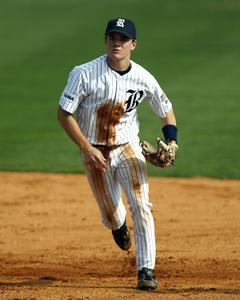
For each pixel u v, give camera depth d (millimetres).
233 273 30406
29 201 45312
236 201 44906
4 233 38656
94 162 26047
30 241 37094
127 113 26828
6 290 26953
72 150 58688
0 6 142375
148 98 27516
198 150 57938
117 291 26406
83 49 107688
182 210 42906
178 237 37219
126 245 30109
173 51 106125
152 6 140625
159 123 66625
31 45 111125
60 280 29453
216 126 65500
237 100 76562
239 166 53594
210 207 43531
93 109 26484
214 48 107688
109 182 27609
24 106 75688
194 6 141125
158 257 33344
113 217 28562
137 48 108500
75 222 40812
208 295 25406
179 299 24797
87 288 27125
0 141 61500
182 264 32125
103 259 33562
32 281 29141
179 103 75500
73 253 34719
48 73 93812
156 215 41781
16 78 91312
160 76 90250
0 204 44656
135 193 26641
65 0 148250
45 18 130375
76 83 25984
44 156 56875
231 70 92625
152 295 25578
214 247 35125
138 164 26719
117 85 26109
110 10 136875
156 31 120188
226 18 130625
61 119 26297
